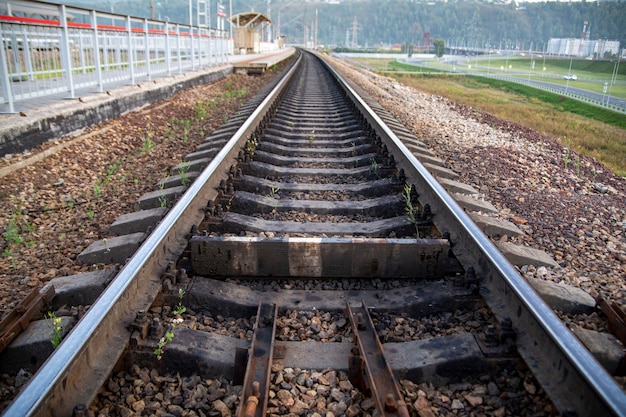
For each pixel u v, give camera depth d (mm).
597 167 9812
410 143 8508
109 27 10992
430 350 2871
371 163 7109
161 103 12109
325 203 5328
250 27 40062
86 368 2479
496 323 3088
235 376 2703
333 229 4676
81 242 4652
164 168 7250
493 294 3270
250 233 4551
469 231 3855
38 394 2080
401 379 2750
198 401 2617
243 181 5809
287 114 11922
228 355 2871
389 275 3873
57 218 5285
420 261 3844
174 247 3863
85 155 7391
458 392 2713
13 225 4879
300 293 3623
